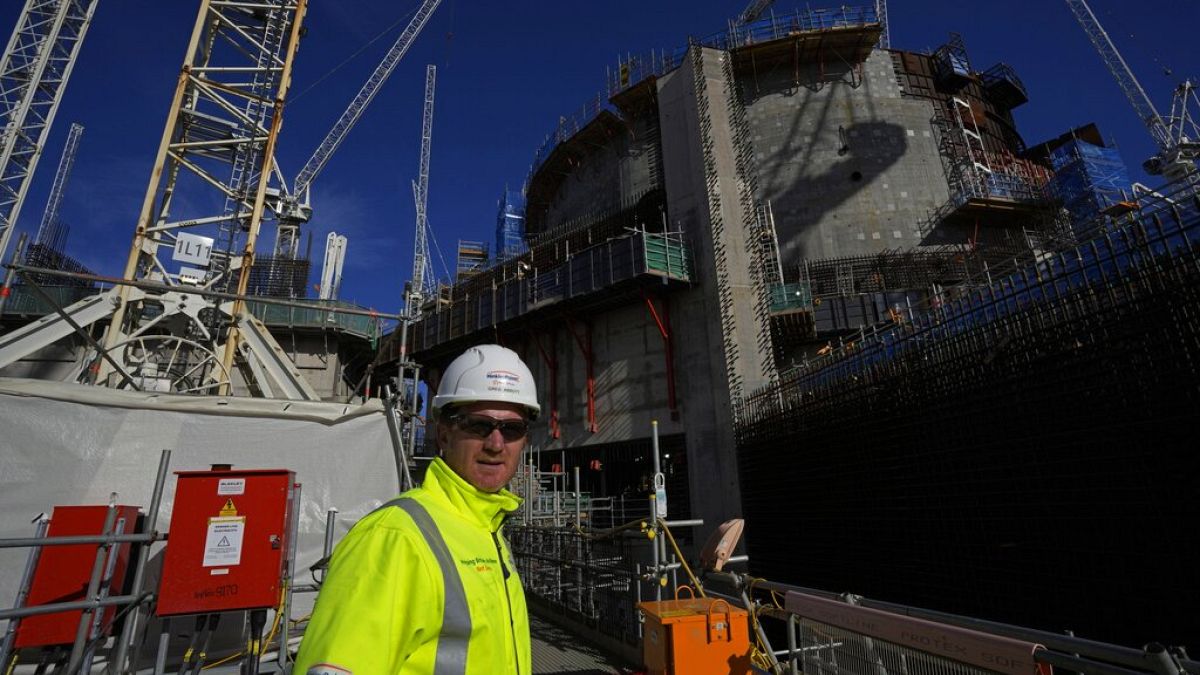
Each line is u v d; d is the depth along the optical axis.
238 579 5.79
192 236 15.03
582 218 46.97
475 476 2.14
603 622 10.41
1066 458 8.12
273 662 7.38
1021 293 9.39
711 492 24.77
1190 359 6.70
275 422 9.23
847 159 39.56
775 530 16.95
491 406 2.20
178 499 5.80
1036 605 8.29
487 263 60.16
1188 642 6.50
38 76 33.38
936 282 35.06
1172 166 43.09
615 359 31.86
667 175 30.59
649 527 8.23
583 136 46.41
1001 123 47.38
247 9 19.05
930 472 10.71
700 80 29.75
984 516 9.36
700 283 27.94
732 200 27.98
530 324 36.03
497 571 1.95
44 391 7.82
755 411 20.70
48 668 6.48
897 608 4.21
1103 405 7.71
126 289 13.98
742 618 6.00
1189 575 6.55
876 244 37.38
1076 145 45.31
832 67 42.00
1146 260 7.46
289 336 32.41
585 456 34.25
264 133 18.06
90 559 6.24
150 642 7.46
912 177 39.03
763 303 26.81
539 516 18.50
